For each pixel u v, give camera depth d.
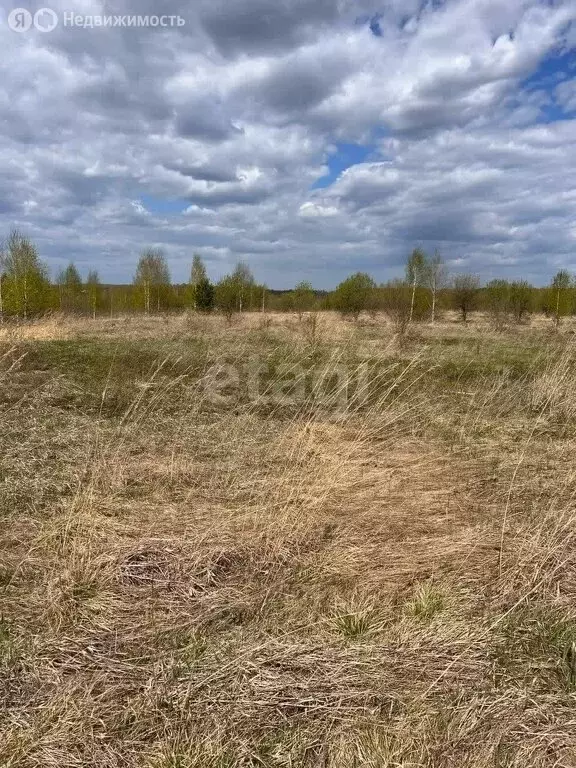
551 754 2.05
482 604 3.00
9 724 2.11
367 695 2.30
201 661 2.49
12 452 5.22
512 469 5.18
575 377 8.41
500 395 8.30
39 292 23.11
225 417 6.83
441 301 31.42
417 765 1.97
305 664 2.47
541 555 3.39
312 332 15.38
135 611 2.87
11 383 8.48
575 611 2.95
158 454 5.41
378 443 5.80
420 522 3.96
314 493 4.28
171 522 3.85
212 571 3.25
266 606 2.96
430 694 2.33
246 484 4.58
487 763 1.99
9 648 2.54
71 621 2.75
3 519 3.80
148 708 2.21
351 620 2.82
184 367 10.32
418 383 9.53
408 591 3.13
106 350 12.73
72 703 2.22
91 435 5.91
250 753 2.01
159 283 33.47
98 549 3.36
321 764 1.98
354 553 3.51
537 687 2.39
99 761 1.96
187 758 1.98
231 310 24.98
